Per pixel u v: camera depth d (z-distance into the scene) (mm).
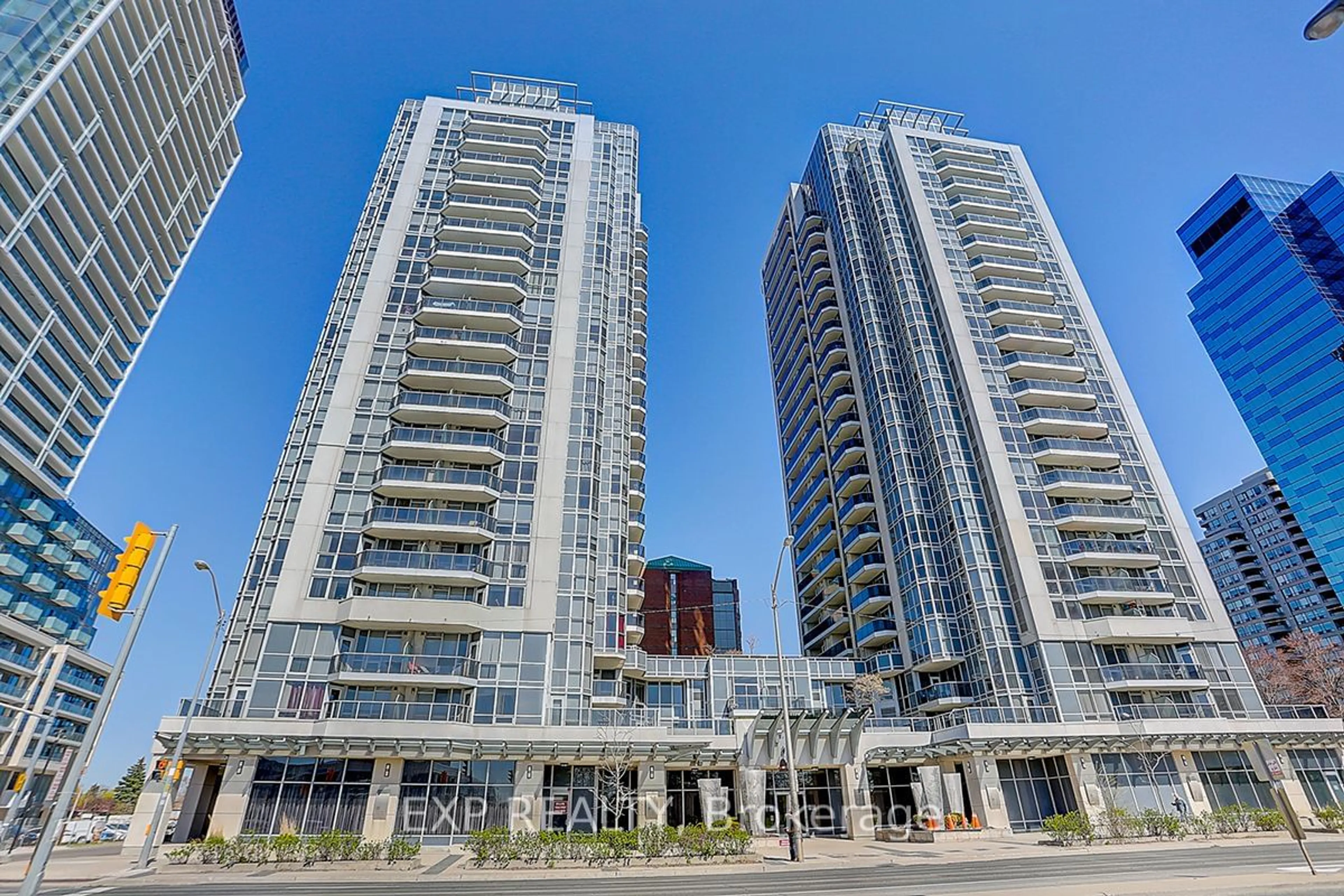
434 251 52156
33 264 53219
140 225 66625
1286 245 92312
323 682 36469
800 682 50812
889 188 70250
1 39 47594
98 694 81125
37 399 57656
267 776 32281
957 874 20125
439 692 37812
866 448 62344
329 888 19719
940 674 50438
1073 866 21188
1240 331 96688
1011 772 39406
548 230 56500
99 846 44250
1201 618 47375
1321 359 86438
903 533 54625
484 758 34406
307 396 50531
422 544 42188
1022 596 47188
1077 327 60500
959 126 80938
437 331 48688
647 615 72812
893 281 64312
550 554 42812
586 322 53219
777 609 31266
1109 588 47156
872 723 41031
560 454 46656
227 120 80062
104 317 62875
